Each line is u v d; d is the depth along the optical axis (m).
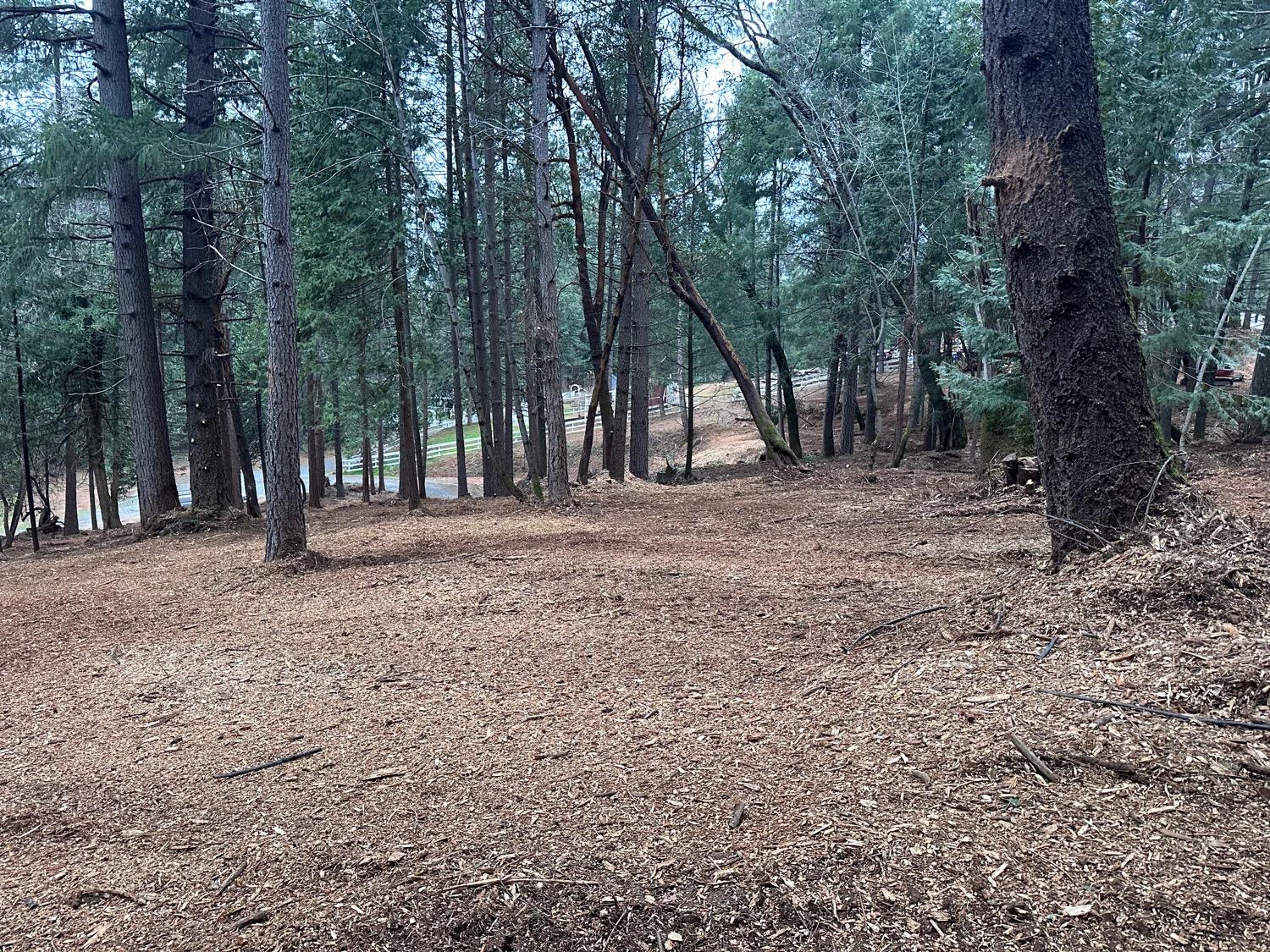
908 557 6.39
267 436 8.38
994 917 1.93
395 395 17.14
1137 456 3.78
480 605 5.76
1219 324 9.65
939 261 16.59
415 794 2.95
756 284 23.11
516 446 44.91
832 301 19.84
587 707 3.71
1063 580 3.79
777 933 1.98
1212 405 9.59
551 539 8.52
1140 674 2.94
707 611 5.16
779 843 2.34
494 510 12.48
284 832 2.75
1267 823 2.15
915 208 15.92
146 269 13.98
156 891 2.45
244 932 2.20
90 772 3.45
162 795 3.16
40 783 3.37
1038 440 4.09
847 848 2.27
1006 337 9.80
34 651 5.64
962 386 10.38
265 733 3.75
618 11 14.62
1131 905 1.91
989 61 4.06
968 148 16.70
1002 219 4.05
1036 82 3.85
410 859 2.48
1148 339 9.21
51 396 19.97
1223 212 10.48
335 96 14.98
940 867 2.14
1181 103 9.70
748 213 21.59
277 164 8.00
